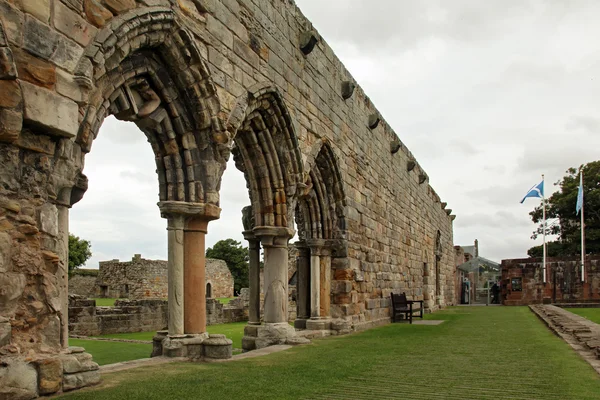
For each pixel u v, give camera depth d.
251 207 16.44
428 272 36.75
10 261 6.89
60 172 7.69
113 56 9.02
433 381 8.78
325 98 18.19
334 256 19.38
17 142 7.08
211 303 28.14
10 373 6.59
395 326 21.88
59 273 7.55
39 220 7.30
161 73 10.81
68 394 7.18
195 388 7.83
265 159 14.93
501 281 56.34
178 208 11.12
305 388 8.12
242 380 8.62
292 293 31.42
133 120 10.77
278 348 13.48
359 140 21.88
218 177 11.78
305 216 18.91
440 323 23.67
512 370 9.81
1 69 6.77
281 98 14.37
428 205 38.62
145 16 9.34
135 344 17.41
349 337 16.84
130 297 46.91
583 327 16.09
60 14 7.76
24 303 7.05
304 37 16.23
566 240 64.12
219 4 12.02
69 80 7.81
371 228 22.94
